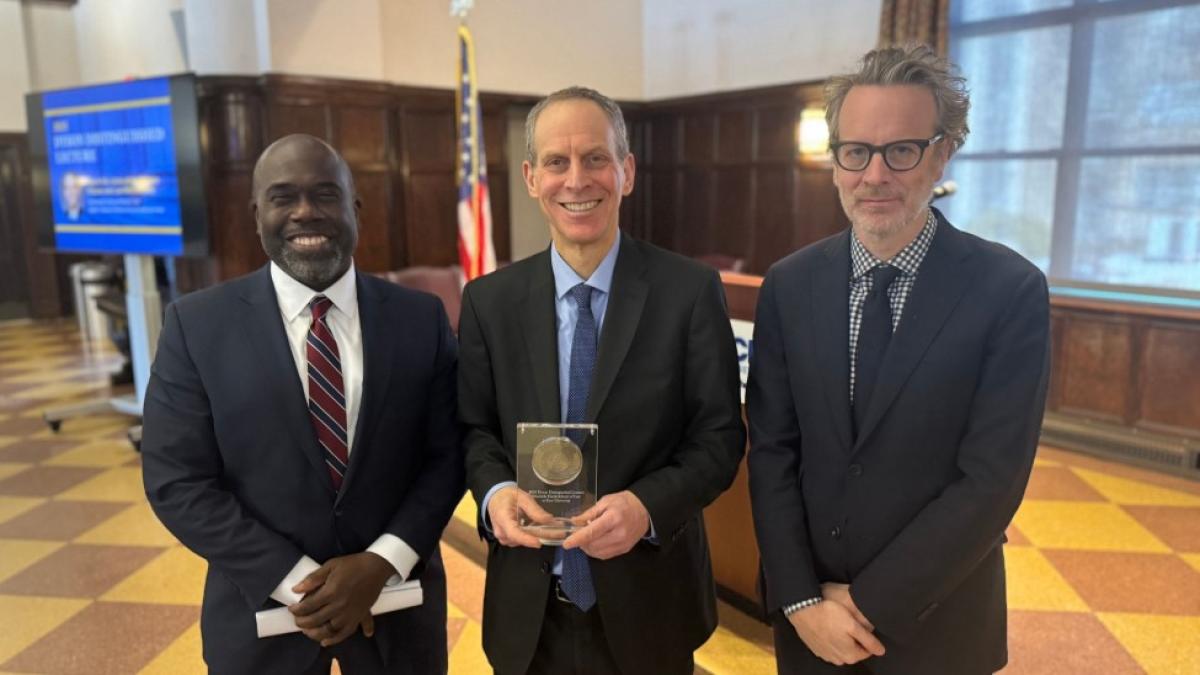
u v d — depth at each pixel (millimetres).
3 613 2824
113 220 4848
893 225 1217
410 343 1510
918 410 1220
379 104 6160
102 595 2949
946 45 5281
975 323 1201
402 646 1500
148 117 4516
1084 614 2717
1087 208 4941
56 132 5004
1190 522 3461
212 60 5676
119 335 5961
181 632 2699
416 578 1501
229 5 5594
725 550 2676
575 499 1297
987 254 1250
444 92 6578
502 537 1294
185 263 6145
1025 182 5211
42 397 5730
